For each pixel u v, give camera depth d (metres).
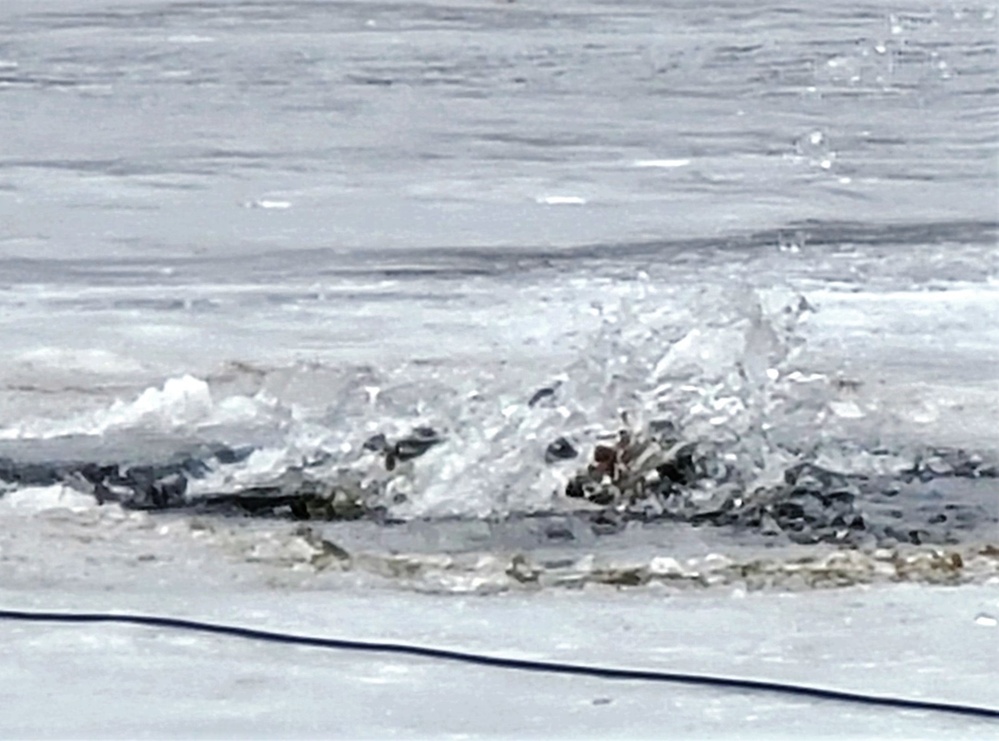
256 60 39.31
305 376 26.53
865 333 28.22
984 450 24.27
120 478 23.47
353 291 30.03
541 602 20.14
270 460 23.72
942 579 20.91
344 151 35.62
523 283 30.19
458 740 16.75
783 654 18.75
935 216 33.00
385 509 22.67
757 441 23.80
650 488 22.92
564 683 18.05
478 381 26.22
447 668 18.38
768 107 37.62
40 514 22.44
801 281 30.33
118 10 41.66
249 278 30.67
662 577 20.88
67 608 19.77
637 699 17.70
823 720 17.33
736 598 20.28
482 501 22.75
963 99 37.84
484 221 32.81
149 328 28.77
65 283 30.45
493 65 39.16
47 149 35.75
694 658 18.62
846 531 22.12
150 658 18.61
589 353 25.50
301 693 17.83
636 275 30.53
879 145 36.09
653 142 36.09
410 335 28.39
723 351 25.38
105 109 37.41
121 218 33.12
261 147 35.84
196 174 34.88
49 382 26.62
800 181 34.50
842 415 24.92
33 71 38.81
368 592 20.39
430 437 24.08
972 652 18.89
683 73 38.91
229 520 22.41
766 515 22.52
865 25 41.12
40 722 17.12
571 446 23.56
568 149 35.78
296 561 21.27
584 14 41.72
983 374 26.78
